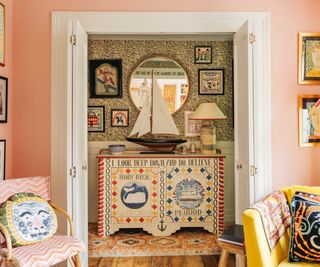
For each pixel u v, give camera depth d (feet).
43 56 8.97
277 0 9.11
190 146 12.97
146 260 9.68
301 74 9.05
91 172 13.52
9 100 8.79
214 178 11.84
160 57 13.57
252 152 8.11
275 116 9.05
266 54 9.04
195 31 9.10
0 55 8.28
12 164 8.95
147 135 13.62
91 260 9.69
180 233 12.11
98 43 13.52
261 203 6.70
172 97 13.62
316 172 9.09
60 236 7.26
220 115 12.31
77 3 9.02
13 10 8.95
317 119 8.55
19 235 6.49
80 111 8.48
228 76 13.60
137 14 9.02
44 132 8.98
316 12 9.11
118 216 11.78
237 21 9.09
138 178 11.76
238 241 6.97
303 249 6.28
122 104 13.61
